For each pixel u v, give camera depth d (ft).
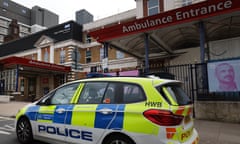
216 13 31.73
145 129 11.91
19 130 19.02
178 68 40.70
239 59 27.32
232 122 26.96
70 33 98.78
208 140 19.83
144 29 38.19
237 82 27.12
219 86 28.48
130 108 12.75
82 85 16.06
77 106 15.20
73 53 97.40
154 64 67.05
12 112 41.47
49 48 106.22
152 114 11.92
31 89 110.42
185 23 35.17
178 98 13.35
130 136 12.23
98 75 18.31
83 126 14.29
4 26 298.15
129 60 82.43
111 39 42.65
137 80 13.69
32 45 115.75
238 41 51.16
